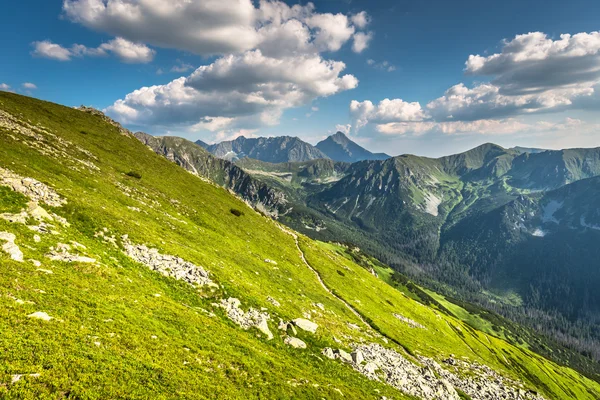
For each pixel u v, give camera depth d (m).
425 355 56.84
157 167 100.12
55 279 23.48
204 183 113.88
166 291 32.69
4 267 21.55
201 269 40.16
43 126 77.81
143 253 38.22
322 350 36.56
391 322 73.50
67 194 42.62
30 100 98.75
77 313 20.78
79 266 27.50
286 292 54.66
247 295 40.72
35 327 17.30
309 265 88.44
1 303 17.83
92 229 37.19
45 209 35.56
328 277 83.69
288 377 26.48
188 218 71.88
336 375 32.09
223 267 47.97
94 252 32.22
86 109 119.88
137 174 80.12
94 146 86.44
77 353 17.06
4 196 32.59
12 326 16.56
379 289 104.56
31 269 23.12
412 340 65.00
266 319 37.78
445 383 41.25
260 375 24.53
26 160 51.19
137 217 52.44
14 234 26.98
